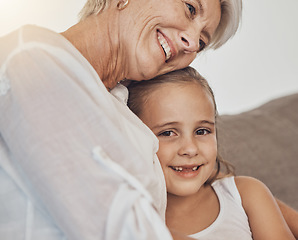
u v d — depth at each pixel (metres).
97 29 0.97
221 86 2.50
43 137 0.60
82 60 0.77
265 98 2.58
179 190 1.10
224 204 1.17
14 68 0.66
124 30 0.98
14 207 0.68
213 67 2.46
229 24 1.26
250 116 1.97
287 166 1.74
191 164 1.10
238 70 2.51
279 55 2.57
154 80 1.18
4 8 1.81
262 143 1.80
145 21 0.98
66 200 0.58
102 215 0.58
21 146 0.61
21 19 1.85
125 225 0.58
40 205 0.66
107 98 0.75
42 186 0.60
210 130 1.17
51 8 1.89
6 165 0.68
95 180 0.59
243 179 1.25
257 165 1.72
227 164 1.45
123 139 0.65
